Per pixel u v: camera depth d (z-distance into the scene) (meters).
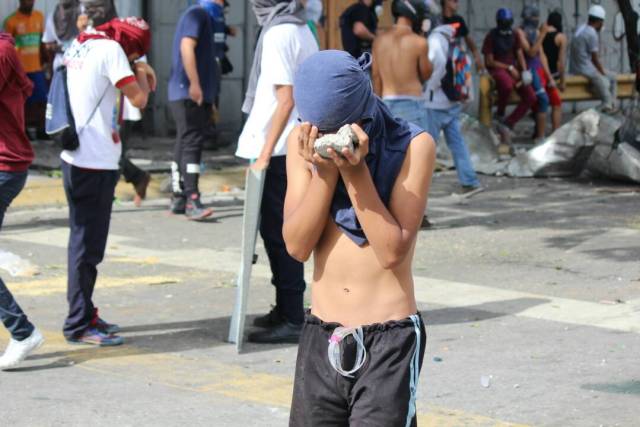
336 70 5.19
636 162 21.45
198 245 15.70
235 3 27.48
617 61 37.88
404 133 5.50
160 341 10.76
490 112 25.25
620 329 11.20
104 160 10.15
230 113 27.80
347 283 5.52
